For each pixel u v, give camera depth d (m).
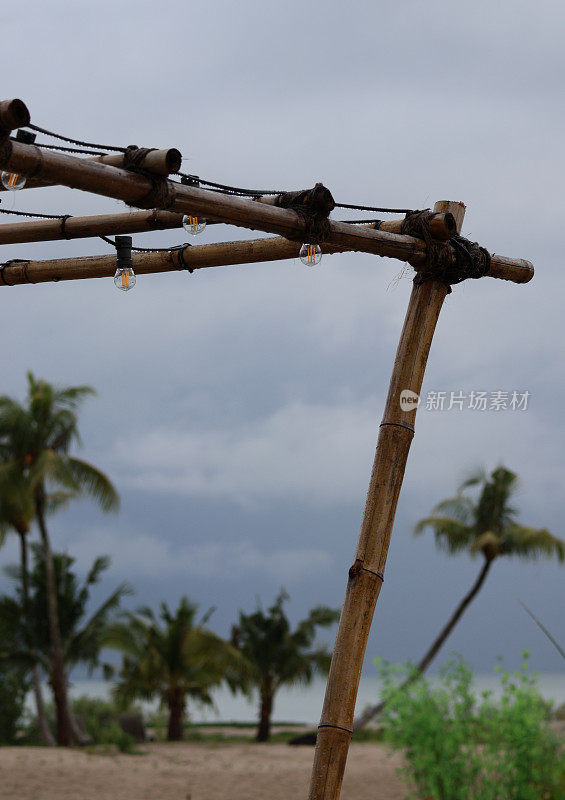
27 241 4.97
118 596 32.75
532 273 5.47
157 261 5.18
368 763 22.42
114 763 23.27
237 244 4.96
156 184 3.68
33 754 24.27
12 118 3.14
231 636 35.59
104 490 30.39
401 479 4.78
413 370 4.85
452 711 11.65
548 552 34.56
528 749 11.10
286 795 19.53
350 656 4.53
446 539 35.75
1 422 29.86
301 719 92.62
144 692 33.78
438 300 4.94
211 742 32.84
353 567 4.63
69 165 3.40
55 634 30.75
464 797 11.17
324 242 4.36
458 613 35.34
